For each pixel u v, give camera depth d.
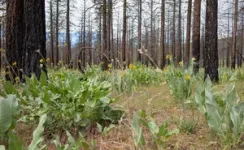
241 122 1.98
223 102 2.23
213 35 6.11
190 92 3.30
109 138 2.19
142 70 6.23
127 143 2.05
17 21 5.40
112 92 3.92
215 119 2.08
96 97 2.36
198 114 2.78
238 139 1.96
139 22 25.33
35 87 2.56
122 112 2.57
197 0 9.07
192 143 2.07
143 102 3.25
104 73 5.04
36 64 4.61
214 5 6.12
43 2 4.84
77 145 1.71
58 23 27.97
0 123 1.55
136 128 1.85
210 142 2.04
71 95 2.38
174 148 1.96
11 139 1.37
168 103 3.29
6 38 5.43
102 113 2.46
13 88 2.56
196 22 8.93
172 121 2.54
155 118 2.69
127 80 4.20
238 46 30.12
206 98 2.16
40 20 4.74
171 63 4.69
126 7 17.89
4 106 1.59
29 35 4.62
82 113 2.28
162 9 18.84
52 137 2.23
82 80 3.67
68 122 2.31
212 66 6.07
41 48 4.74
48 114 2.32
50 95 2.38
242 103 2.06
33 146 1.51
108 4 18.77
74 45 36.25
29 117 2.33
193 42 8.94
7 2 5.46
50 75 3.52
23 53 4.70
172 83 3.62
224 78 6.14
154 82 5.58
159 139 1.90
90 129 2.38
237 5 16.58
